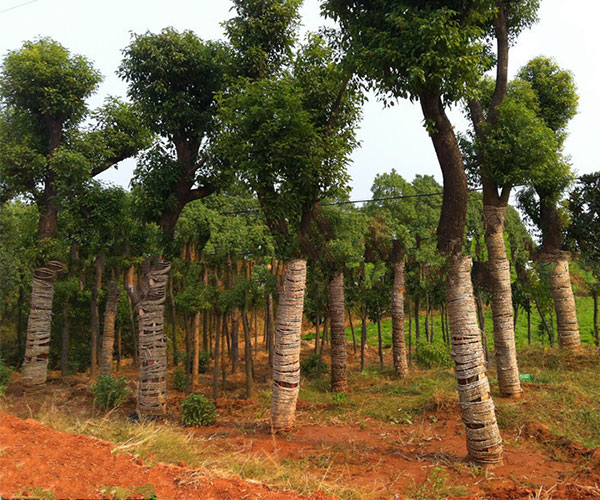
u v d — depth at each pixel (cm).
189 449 682
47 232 1580
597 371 1366
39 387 1510
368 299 1867
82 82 1551
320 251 1365
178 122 1327
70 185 1488
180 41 1308
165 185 1295
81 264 1944
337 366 1468
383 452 805
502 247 1230
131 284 1311
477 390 723
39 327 1544
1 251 1919
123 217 1505
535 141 1141
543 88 1552
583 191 1709
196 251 2069
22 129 1545
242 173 1076
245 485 491
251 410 1224
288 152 1042
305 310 2070
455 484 638
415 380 1536
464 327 749
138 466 495
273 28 1229
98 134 1544
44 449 488
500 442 713
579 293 3219
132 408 1293
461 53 792
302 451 820
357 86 964
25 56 1479
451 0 820
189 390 1440
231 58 1266
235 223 2106
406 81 806
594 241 1661
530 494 565
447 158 800
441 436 884
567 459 722
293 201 1045
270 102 1011
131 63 1291
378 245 1925
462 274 769
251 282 1465
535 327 2664
